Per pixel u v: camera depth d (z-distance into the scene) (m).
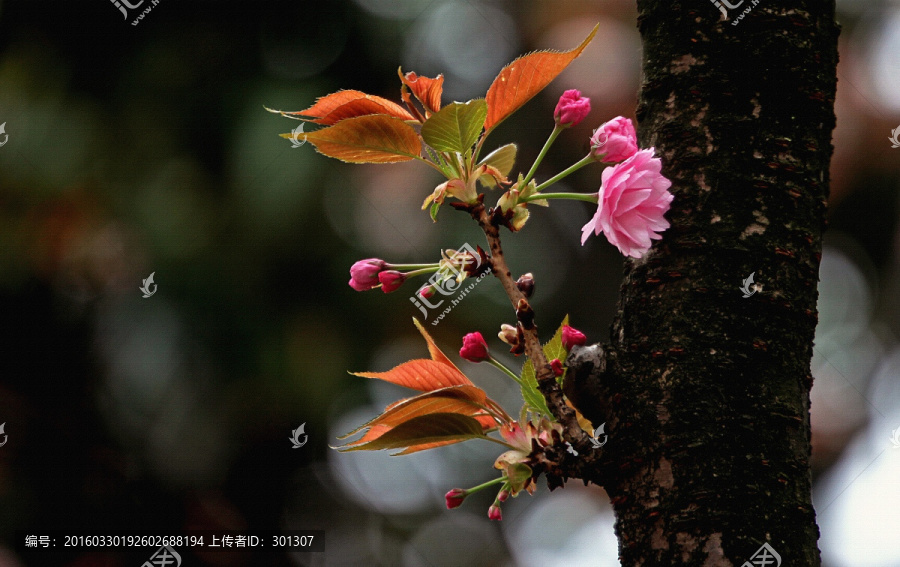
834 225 6.25
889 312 6.14
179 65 4.89
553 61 1.42
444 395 1.50
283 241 4.71
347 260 4.79
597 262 5.79
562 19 5.46
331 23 5.08
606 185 1.41
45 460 4.57
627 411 1.40
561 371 1.49
